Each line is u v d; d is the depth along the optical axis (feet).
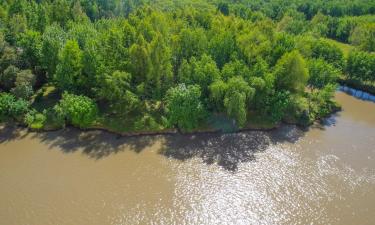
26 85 287.48
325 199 220.23
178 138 273.54
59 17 395.14
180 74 284.61
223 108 279.90
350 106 341.62
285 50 305.94
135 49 266.16
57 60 294.66
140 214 205.26
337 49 391.86
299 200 219.20
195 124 277.44
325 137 284.61
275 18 574.97
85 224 197.47
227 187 227.81
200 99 280.31
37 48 306.96
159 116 289.53
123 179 230.48
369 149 270.67
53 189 220.02
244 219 204.95
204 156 255.70
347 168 248.11
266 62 301.84
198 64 282.56
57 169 236.63
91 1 545.44
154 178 232.73
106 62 280.72
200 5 610.24
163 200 215.72
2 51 302.25
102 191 220.23
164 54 275.59
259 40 308.19
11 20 340.59
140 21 323.98
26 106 282.56
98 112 286.25
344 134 290.35
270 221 204.03
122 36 292.81
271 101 288.71
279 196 221.87
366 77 366.43
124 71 275.59
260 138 278.67
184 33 294.87
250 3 630.74
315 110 313.12
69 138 267.80
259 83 272.51
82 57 278.67
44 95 311.88
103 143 264.31
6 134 269.23
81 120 270.26
